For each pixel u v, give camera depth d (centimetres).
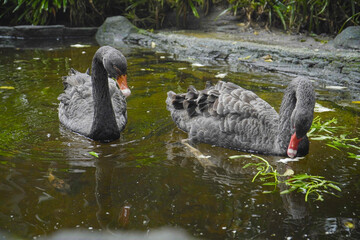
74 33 1397
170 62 1031
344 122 661
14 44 1246
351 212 416
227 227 385
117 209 411
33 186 452
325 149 573
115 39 1338
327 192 459
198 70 954
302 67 958
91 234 370
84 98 655
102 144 578
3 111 677
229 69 970
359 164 527
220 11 1427
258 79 887
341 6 1176
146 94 784
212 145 595
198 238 367
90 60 1037
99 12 1478
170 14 1463
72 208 411
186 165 519
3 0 1412
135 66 986
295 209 421
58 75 893
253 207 423
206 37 1207
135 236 368
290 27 1256
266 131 565
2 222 385
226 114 592
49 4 1416
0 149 544
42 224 384
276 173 502
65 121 635
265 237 370
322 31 1238
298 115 495
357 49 995
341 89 838
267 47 1040
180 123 638
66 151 549
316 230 383
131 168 505
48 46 1220
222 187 464
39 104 716
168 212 408
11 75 887
